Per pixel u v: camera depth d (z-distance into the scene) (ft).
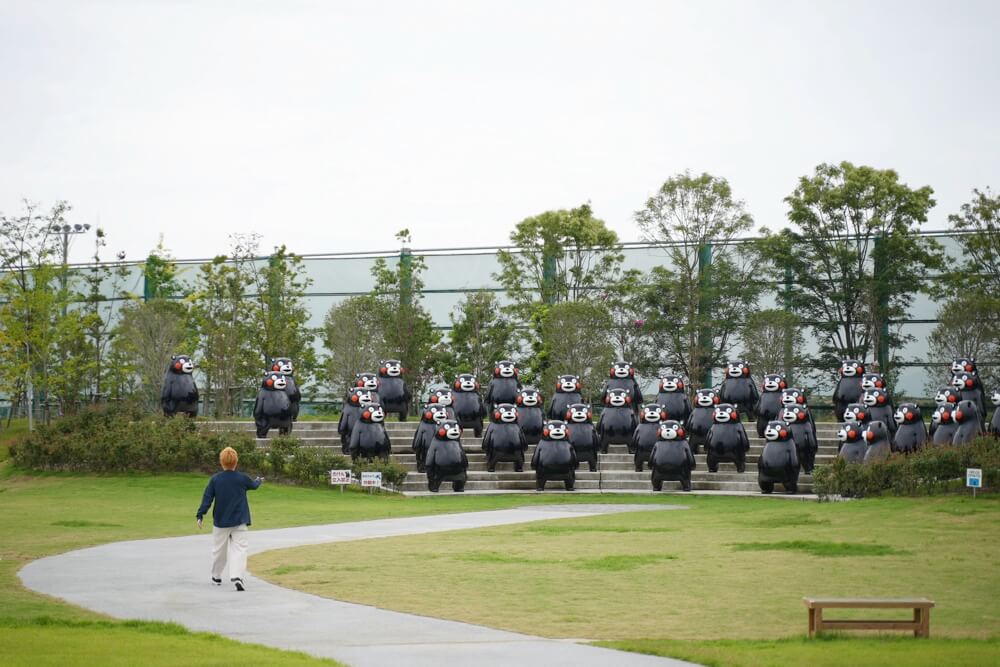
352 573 55.36
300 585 51.75
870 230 180.34
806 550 64.08
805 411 120.98
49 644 35.55
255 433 131.95
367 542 69.51
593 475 124.16
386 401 141.79
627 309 179.83
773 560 60.03
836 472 101.55
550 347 170.91
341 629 41.45
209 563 58.80
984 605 46.91
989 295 171.42
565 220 184.14
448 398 135.85
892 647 36.99
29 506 94.48
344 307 176.14
